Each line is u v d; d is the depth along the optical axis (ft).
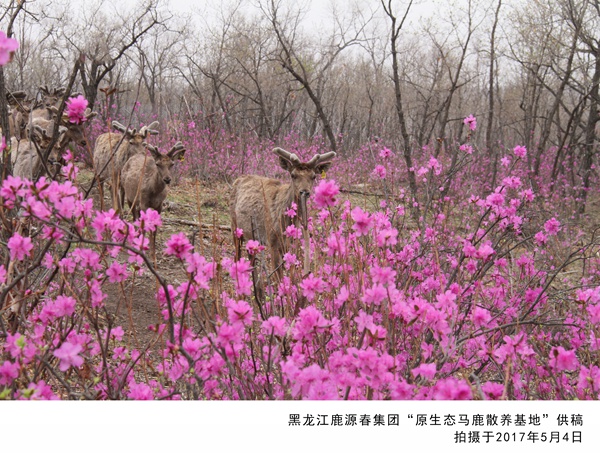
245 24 80.59
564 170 62.95
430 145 63.52
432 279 15.38
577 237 32.19
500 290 16.08
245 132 63.77
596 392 10.96
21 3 19.67
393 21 45.85
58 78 72.18
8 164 14.47
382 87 94.94
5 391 8.25
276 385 11.32
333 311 13.33
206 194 45.21
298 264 15.31
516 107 94.38
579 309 16.30
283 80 82.94
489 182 52.90
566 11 54.70
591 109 58.39
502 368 12.82
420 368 8.65
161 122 61.72
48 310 9.99
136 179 31.94
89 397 9.70
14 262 10.81
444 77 92.53
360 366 8.62
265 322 9.70
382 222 12.92
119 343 17.92
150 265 8.98
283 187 22.98
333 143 57.67
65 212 8.89
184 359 9.76
